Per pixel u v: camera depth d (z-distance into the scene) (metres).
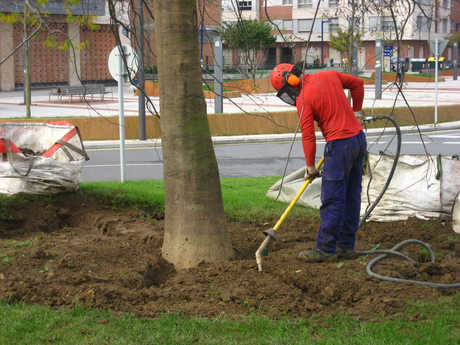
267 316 3.84
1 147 7.18
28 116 19.12
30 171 7.23
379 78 28.19
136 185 8.85
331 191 4.82
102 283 4.42
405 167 6.64
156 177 11.01
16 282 4.32
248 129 18.58
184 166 4.95
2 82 38.88
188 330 3.59
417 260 5.16
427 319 3.75
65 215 6.86
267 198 7.89
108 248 5.36
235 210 7.21
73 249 5.27
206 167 5.00
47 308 3.88
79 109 24.33
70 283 4.39
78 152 7.55
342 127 4.75
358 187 5.04
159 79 4.94
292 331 3.59
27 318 3.69
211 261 5.01
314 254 4.95
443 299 4.07
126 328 3.60
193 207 4.99
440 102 27.95
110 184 8.81
